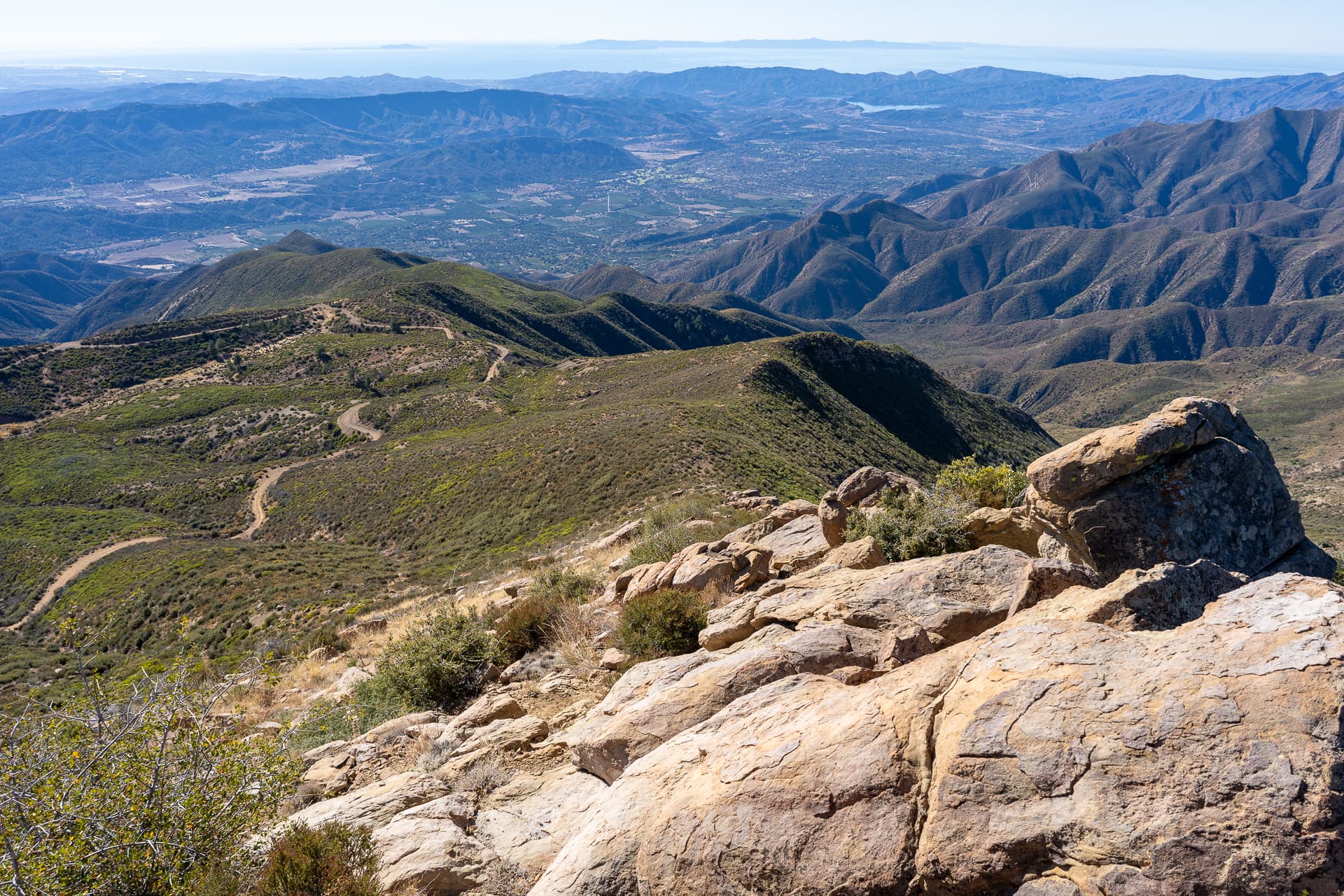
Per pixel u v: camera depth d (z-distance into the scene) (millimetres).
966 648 5191
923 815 4105
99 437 117500
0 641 50906
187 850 6578
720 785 4809
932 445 112812
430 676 11914
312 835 5977
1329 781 3307
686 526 19812
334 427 115250
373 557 53312
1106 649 4469
